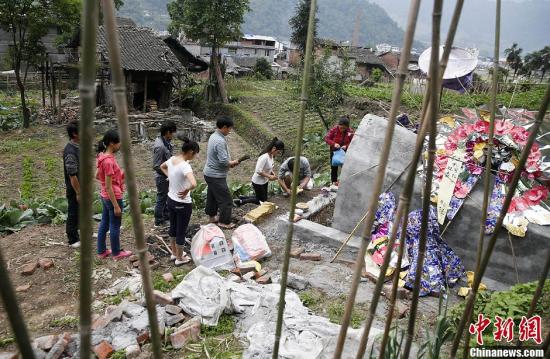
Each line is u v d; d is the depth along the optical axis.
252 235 5.26
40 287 4.50
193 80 26.56
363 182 5.39
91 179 1.09
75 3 17.20
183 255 5.12
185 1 24.00
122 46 20.55
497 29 1.91
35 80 27.28
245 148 17.97
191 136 18.73
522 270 4.52
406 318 3.95
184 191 4.69
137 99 21.97
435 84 1.46
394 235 1.61
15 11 16.28
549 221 4.48
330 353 3.26
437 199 4.81
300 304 4.04
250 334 3.56
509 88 15.91
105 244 5.11
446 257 4.70
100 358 3.32
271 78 39.38
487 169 1.96
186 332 3.55
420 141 1.57
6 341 3.63
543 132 5.80
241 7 23.73
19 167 13.20
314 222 5.97
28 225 6.66
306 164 7.68
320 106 15.40
